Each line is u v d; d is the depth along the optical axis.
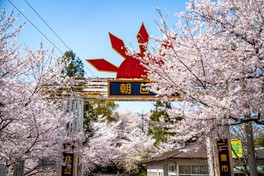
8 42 6.21
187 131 6.19
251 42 5.39
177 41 5.90
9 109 5.96
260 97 5.14
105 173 30.20
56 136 7.51
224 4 5.73
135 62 10.05
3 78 6.09
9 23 5.92
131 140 27.28
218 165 9.05
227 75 5.52
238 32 5.40
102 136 17.11
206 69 5.63
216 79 5.48
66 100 9.92
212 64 5.48
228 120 5.79
